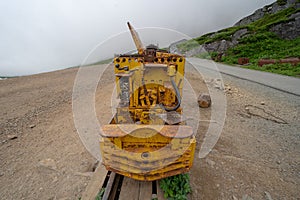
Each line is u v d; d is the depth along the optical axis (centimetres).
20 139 452
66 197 280
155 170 229
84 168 343
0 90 1009
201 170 323
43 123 545
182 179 268
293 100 755
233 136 459
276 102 730
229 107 664
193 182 292
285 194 284
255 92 878
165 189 252
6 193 289
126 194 253
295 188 296
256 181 307
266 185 300
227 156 371
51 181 313
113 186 268
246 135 467
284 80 1149
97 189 265
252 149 405
